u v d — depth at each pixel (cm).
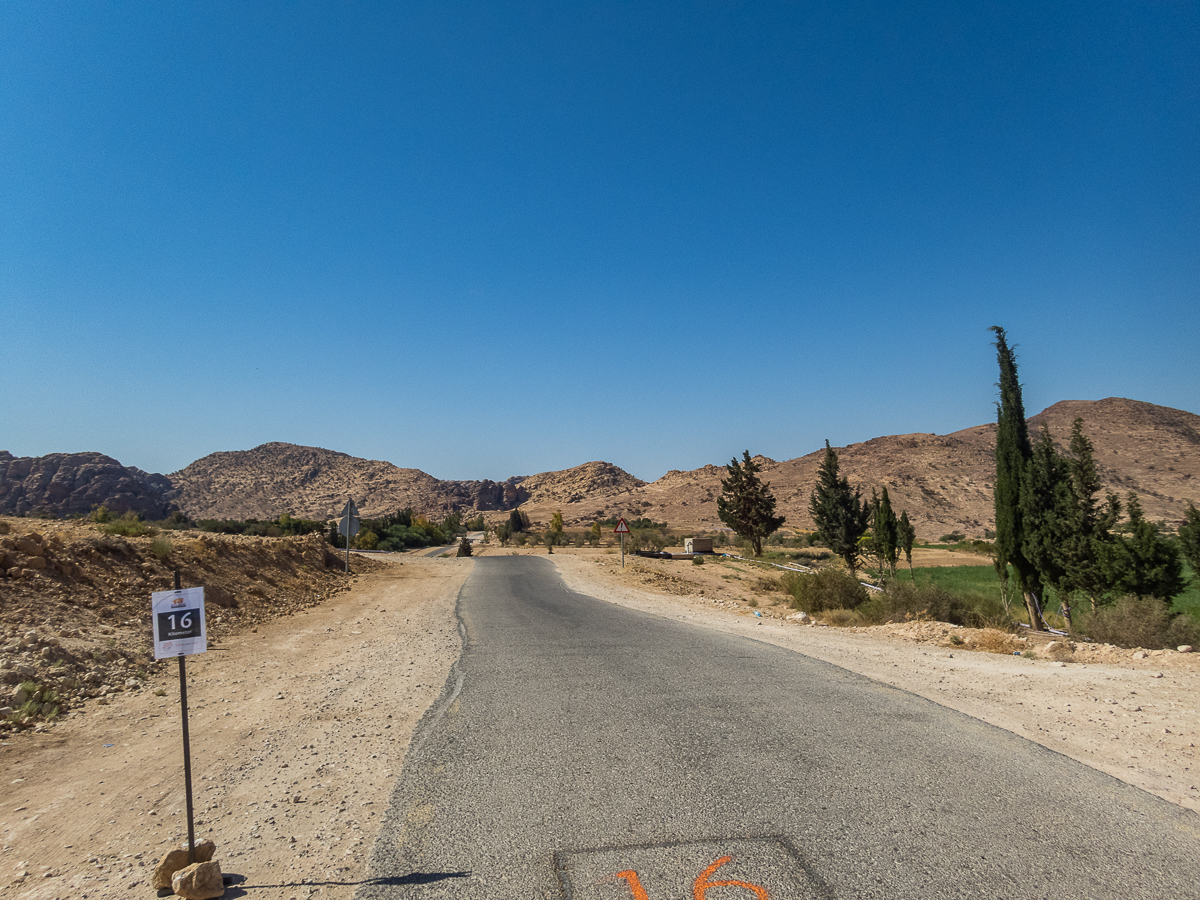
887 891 350
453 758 580
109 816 482
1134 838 409
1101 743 587
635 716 693
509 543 7250
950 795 475
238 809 490
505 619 1520
